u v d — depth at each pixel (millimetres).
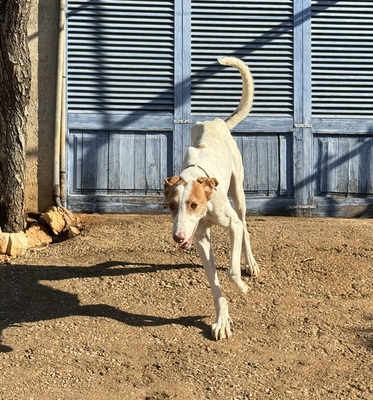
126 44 4367
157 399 2471
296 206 4426
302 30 4457
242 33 4434
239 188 3375
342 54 4473
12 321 2961
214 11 4410
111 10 4355
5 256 3607
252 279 3340
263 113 4453
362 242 3746
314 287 3291
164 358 2723
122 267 3457
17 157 3801
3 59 3646
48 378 2594
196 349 2779
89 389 2529
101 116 4352
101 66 4355
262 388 2553
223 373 2635
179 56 4402
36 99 4254
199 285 3283
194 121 4418
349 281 3348
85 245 3732
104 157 4367
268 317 3025
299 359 2732
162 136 4410
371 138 4477
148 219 4195
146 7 4375
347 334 2906
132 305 3111
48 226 4016
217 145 3229
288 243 3703
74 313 3029
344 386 2570
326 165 4469
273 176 4453
